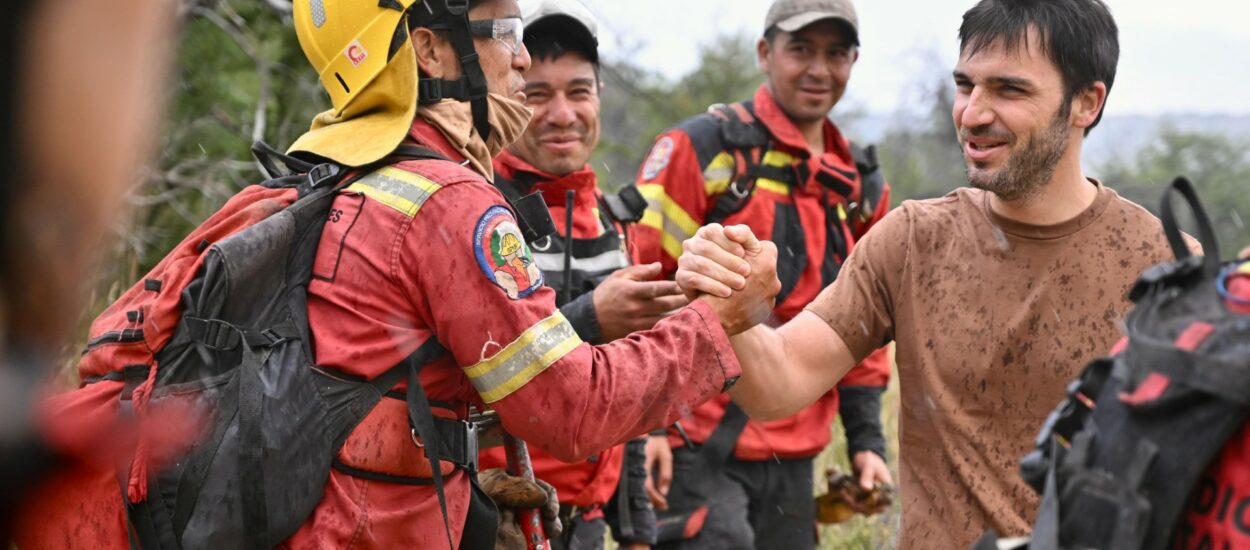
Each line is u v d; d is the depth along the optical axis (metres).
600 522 3.62
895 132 18.48
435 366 2.35
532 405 2.28
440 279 2.25
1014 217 2.66
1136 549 1.42
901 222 2.80
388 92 2.45
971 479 2.62
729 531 4.16
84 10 0.47
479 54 2.57
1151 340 1.46
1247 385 1.36
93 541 2.10
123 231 4.17
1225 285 1.50
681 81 13.24
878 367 4.51
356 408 2.22
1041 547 1.48
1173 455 1.42
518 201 2.59
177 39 0.52
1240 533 1.38
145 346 2.19
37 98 0.46
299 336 2.23
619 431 2.35
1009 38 2.61
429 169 2.34
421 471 2.32
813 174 4.33
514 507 2.76
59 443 0.54
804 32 4.38
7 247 0.47
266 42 5.84
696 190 4.23
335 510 2.20
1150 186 16.14
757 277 2.53
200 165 5.75
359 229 2.30
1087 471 1.49
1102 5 2.68
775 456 4.25
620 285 2.60
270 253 2.24
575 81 3.68
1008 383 2.63
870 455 4.46
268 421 2.13
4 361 0.49
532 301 2.32
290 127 5.95
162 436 0.67
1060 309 2.61
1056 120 2.62
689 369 2.43
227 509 2.12
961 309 2.68
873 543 5.26
